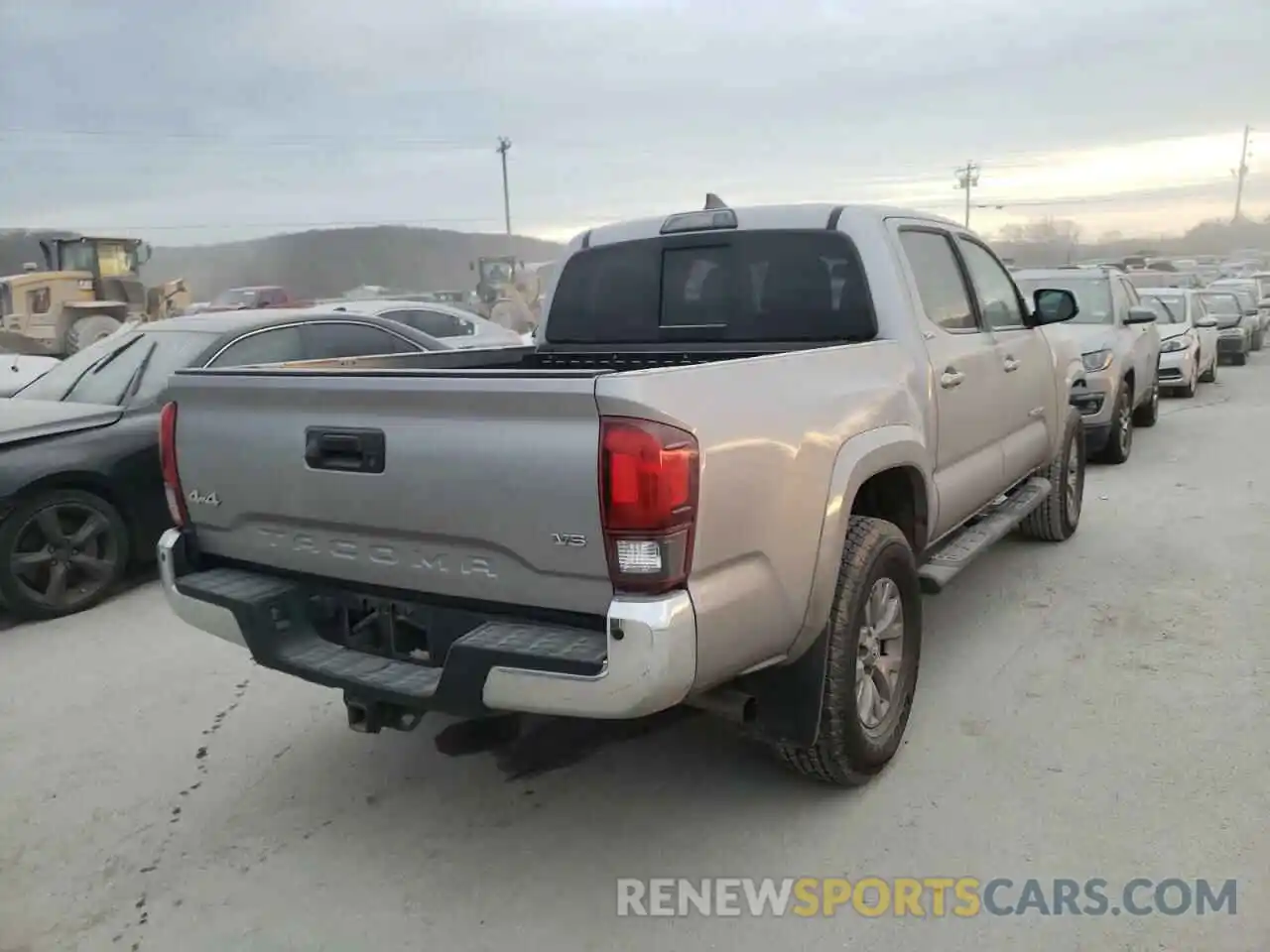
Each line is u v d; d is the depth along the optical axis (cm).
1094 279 1088
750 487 300
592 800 381
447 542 307
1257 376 1859
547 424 282
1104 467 948
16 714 472
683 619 277
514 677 287
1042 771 381
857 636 354
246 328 710
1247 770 375
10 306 2425
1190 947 286
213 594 354
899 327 425
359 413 318
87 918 322
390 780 402
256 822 374
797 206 452
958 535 500
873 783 380
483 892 328
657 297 486
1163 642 499
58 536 605
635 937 302
